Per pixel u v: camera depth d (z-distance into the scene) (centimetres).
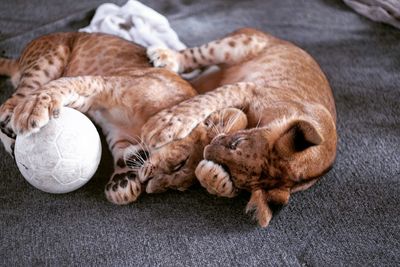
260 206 153
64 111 152
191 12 218
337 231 160
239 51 184
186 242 156
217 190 155
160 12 216
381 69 203
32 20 208
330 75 200
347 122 186
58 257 151
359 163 175
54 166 150
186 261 153
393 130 184
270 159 155
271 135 157
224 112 162
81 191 163
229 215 162
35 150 149
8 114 159
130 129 166
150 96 164
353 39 213
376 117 188
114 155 166
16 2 214
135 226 157
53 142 149
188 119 158
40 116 148
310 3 228
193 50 184
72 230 155
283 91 170
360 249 158
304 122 155
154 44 195
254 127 163
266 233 159
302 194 167
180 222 159
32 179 152
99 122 170
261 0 228
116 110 165
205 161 154
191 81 187
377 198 168
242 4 226
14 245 152
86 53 174
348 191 169
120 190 159
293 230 160
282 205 155
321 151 161
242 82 172
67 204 160
